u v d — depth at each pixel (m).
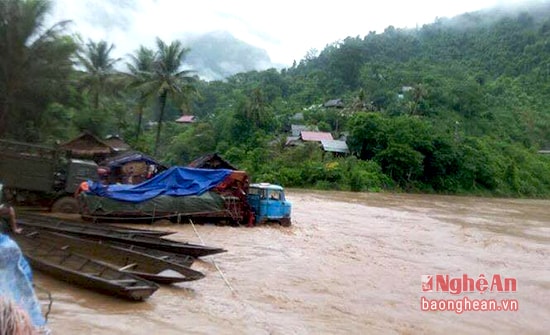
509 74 129.25
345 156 62.38
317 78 109.00
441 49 141.88
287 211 21.81
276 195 21.62
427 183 62.41
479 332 10.01
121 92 51.09
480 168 66.81
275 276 12.84
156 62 47.12
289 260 14.91
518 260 18.42
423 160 61.75
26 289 4.61
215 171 20.94
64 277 10.15
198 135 71.62
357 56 105.75
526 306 12.31
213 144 70.81
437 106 89.88
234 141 69.69
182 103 48.16
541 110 111.25
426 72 107.62
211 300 10.29
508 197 68.69
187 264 12.23
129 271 10.72
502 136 92.44
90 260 10.48
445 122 83.12
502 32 147.38
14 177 18.03
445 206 42.09
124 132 54.25
